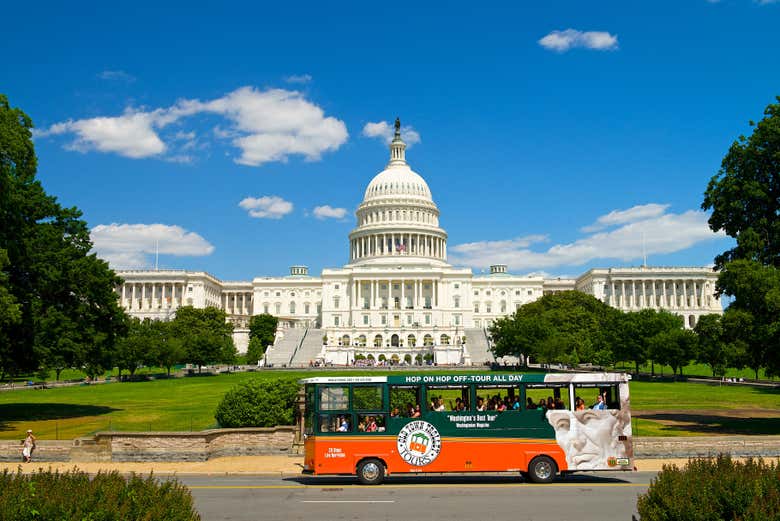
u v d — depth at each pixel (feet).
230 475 109.60
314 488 96.89
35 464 118.21
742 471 51.29
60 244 188.75
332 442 100.48
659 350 356.38
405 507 81.97
